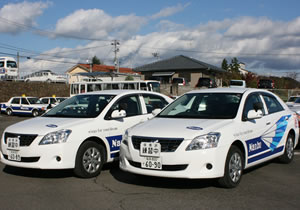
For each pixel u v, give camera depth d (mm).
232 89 6797
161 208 4539
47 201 4863
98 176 6395
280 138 7105
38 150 5805
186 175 5020
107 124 6641
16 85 38031
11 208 4555
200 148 5062
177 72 44125
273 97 7445
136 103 7555
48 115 7055
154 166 5195
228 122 5672
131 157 5441
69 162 5934
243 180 6043
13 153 6031
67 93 43938
